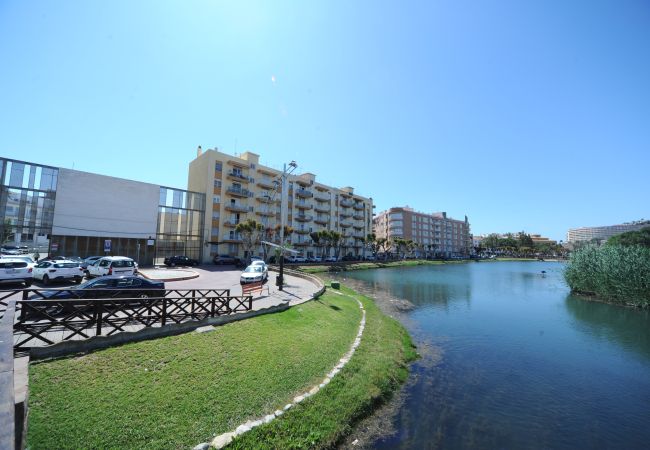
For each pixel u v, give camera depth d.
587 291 29.78
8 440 2.35
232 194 49.78
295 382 7.83
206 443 5.16
